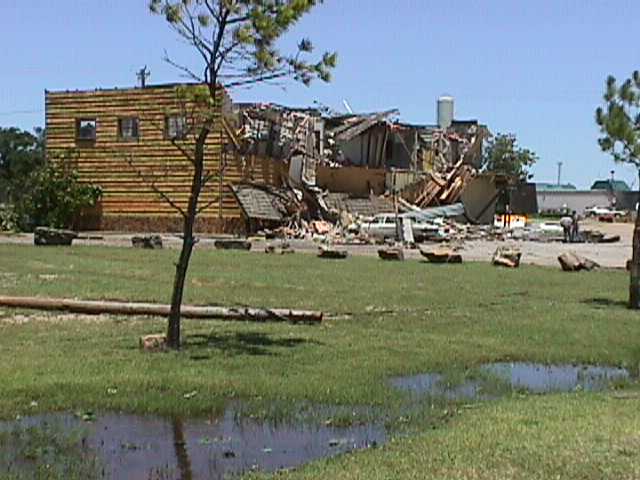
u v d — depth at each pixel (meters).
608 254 41.69
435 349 13.53
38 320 15.56
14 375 10.62
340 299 19.81
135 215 53.69
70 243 38.50
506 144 92.56
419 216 55.59
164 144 52.34
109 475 7.12
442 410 9.53
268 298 19.66
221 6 12.59
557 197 114.50
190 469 7.35
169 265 27.83
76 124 55.00
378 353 12.98
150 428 8.63
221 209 51.47
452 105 71.38
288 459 7.68
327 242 46.09
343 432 8.59
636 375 12.23
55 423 8.66
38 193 53.66
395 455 7.43
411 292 21.69
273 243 43.66
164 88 52.09
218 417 9.11
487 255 39.00
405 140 64.44
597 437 7.97
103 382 10.36
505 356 13.39
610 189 105.31
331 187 58.53
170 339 12.89
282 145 55.53
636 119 20.05
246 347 13.11
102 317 16.05
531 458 7.28
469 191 64.94
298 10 12.61
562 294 22.17
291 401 9.82
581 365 12.93
